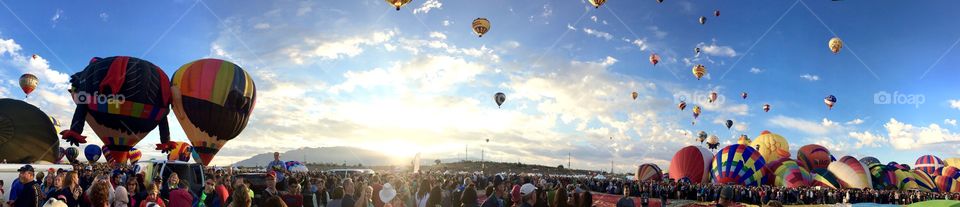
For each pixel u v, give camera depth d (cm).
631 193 3950
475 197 1012
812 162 5209
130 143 2520
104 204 713
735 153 4388
